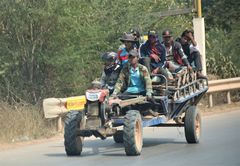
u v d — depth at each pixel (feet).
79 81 135.23
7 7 127.54
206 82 117.29
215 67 190.39
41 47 131.54
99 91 86.79
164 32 108.06
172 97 99.14
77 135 88.53
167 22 168.04
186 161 83.41
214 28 213.66
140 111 96.27
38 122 116.67
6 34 131.03
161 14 159.63
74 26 130.52
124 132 87.30
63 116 121.19
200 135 104.73
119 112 91.40
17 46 130.93
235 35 202.18
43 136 114.32
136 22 153.38
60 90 135.33
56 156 90.94
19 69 132.05
